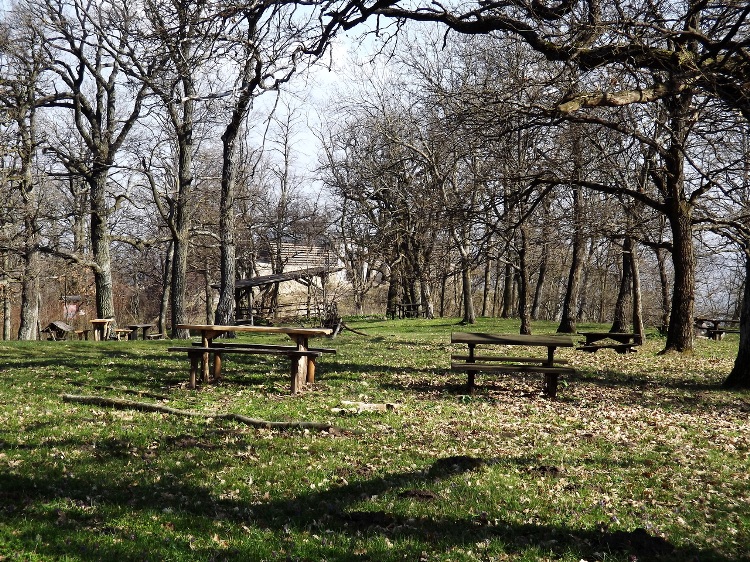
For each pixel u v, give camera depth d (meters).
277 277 50.12
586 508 7.20
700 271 44.81
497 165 23.05
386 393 13.88
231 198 33.97
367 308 66.50
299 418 11.09
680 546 6.23
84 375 15.16
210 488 7.48
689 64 12.91
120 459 8.41
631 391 15.12
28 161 31.98
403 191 44.06
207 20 12.73
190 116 33.47
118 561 5.36
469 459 8.82
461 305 69.62
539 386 15.41
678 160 20.59
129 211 47.72
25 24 29.95
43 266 40.12
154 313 65.25
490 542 6.13
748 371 15.72
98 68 33.75
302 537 6.15
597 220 23.69
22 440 9.07
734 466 9.19
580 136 20.05
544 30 13.50
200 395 12.94
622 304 30.61
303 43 14.16
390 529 6.43
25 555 5.34
